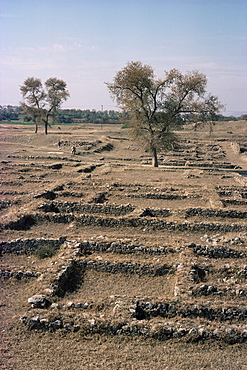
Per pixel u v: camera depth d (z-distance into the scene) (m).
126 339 11.78
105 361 10.88
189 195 28.77
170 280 15.87
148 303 13.03
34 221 22.89
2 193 29.84
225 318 12.89
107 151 72.88
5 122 142.75
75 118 188.88
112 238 18.95
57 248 18.69
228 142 87.94
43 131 96.81
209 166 55.78
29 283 15.32
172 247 18.00
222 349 11.54
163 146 47.41
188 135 99.12
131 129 47.38
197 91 43.84
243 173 49.91
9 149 62.97
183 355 11.23
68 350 11.32
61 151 64.50
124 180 34.75
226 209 24.72
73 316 12.41
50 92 79.75
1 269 16.05
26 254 18.58
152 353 11.26
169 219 22.72
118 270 16.53
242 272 16.17
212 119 44.81
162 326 11.94
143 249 17.88
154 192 29.77
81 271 16.58
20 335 11.88
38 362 10.76
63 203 25.45
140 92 44.44
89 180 33.56
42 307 13.34
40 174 39.41
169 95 44.59
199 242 19.86
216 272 16.23
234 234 20.98
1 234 19.92
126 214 24.80
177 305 12.96
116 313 12.50
